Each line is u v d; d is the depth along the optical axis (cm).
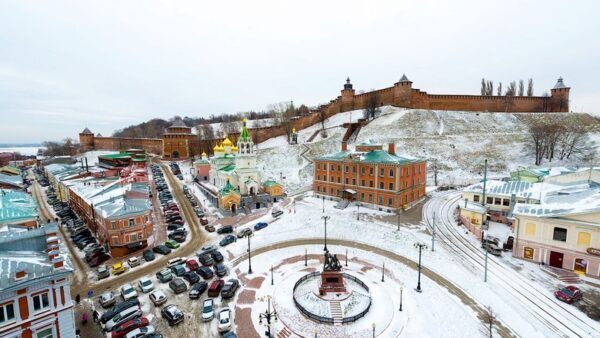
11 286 2123
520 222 4144
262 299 3394
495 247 4338
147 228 4984
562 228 3828
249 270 4012
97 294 3538
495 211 5734
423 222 5672
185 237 5309
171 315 2988
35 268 2289
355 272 3969
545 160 9088
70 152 17138
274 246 4884
